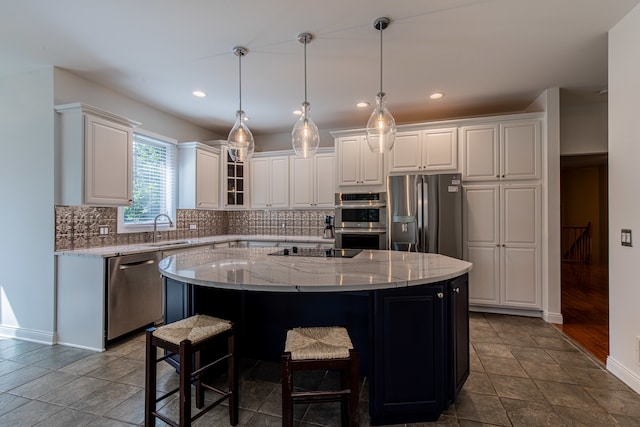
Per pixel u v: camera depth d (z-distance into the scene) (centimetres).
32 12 212
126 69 297
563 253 805
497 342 291
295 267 202
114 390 213
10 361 255
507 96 362
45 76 291
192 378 169
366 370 224
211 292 226
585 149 380
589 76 311
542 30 236
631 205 215
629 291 217
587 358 259
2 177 306
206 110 411
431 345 180
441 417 185
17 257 301
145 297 314
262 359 248
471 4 206
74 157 287
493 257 366
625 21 220
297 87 340
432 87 338
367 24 229
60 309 289
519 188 357
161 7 209
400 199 380
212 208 459
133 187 377
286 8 210
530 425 178
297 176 483
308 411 191
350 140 418
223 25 229
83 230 316
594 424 179
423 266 202
